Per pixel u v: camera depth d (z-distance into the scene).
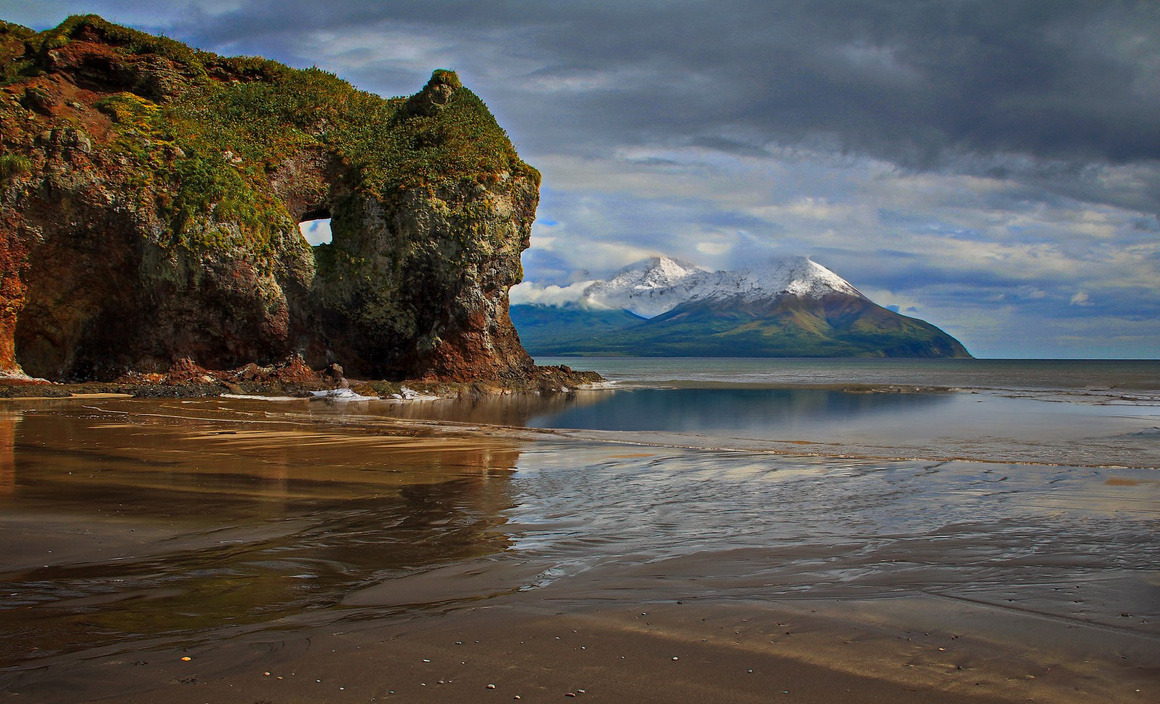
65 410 28.44
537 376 52.09
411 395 40.97
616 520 11.72
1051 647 6.40
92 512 11.73
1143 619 7.08
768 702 5.40
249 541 10.22
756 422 30.27
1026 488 14.31
